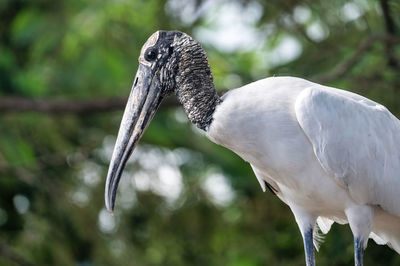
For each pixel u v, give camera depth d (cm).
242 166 1374
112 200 732
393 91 1083
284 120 714
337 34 1120
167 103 1174
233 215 1434
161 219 1421
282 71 1167
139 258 1386
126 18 1330
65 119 1398
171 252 1421
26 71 1441
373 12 1130
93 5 1353
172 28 1208
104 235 1390
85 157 1416
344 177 725
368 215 743
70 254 1379
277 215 1287
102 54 1341
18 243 1388
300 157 720
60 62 1379
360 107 738
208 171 1488
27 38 1368
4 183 1443
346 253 1059
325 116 712
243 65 1419
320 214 775
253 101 719
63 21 1356
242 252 1313
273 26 1173
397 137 756
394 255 1065
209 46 1352
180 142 1432
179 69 737
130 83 1334
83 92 1383
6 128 1375
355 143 723
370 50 1079
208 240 1423
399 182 747
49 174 1436
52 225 1395
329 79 1081
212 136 733
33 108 1270
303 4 1141
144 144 1430
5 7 1476
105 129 1464
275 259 1252
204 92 733
